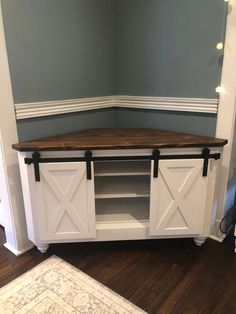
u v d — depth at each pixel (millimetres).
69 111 2020
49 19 1774
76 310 1438
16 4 1585
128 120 2379
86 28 2027
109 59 2275
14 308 1450
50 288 1584
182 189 1707
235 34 1646
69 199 1680
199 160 1658
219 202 1976
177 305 1479
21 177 1707
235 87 1723
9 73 1626
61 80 1939
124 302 1491
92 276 1685
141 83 2201
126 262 1814
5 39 1570
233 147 1892
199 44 1818
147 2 1994
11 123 1691
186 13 1827
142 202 2111
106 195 1787
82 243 2014
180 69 1953
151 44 2057
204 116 1913
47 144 1630
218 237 2039
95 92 2215
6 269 1745
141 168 1833
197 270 1735
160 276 1686
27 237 1935
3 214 1913
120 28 2201
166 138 1797
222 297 1530
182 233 1824
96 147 1592
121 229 1821
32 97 1783
